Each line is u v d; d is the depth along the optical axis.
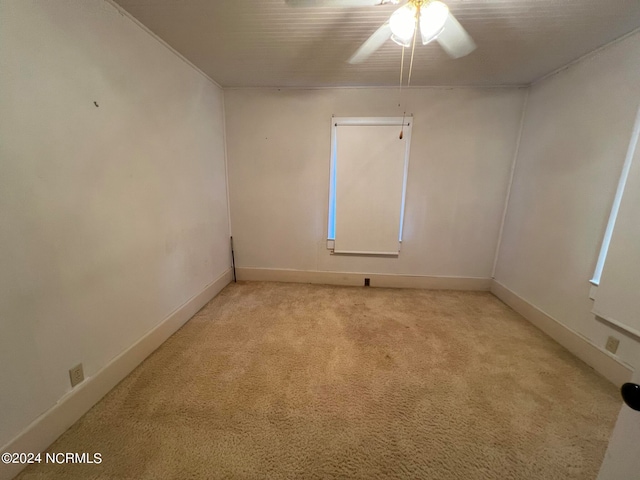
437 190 2.97
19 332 1.11
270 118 2.95
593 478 1.11
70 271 1.31
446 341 2.10
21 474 1.09
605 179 1.80
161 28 1.75
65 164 1.27
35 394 1.17
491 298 2.94
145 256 1.84
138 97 1.71
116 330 1.61
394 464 1.15
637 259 1.52
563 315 2.08
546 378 1.70
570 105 2.12
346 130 2.89
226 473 1.11
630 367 1.57
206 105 2.59
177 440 1.24
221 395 1.52
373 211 3.05
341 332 2.21
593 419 1.39
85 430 1.29
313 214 3.16
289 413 1.40
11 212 1.06
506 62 2.16
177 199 2.18
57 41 1.20
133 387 1.57
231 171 3.10
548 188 2.32
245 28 1.73
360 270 3.26
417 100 2.78
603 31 1.68
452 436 1.29
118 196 1.59
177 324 2.21
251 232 3.26
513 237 2.77
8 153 1.04
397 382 1.64
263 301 2.78
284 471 1.12
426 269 3.18
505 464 1.16
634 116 1.63
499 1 1.42
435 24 1.27
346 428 1.32
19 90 1.07
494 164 2.84
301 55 2.12
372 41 1.76
